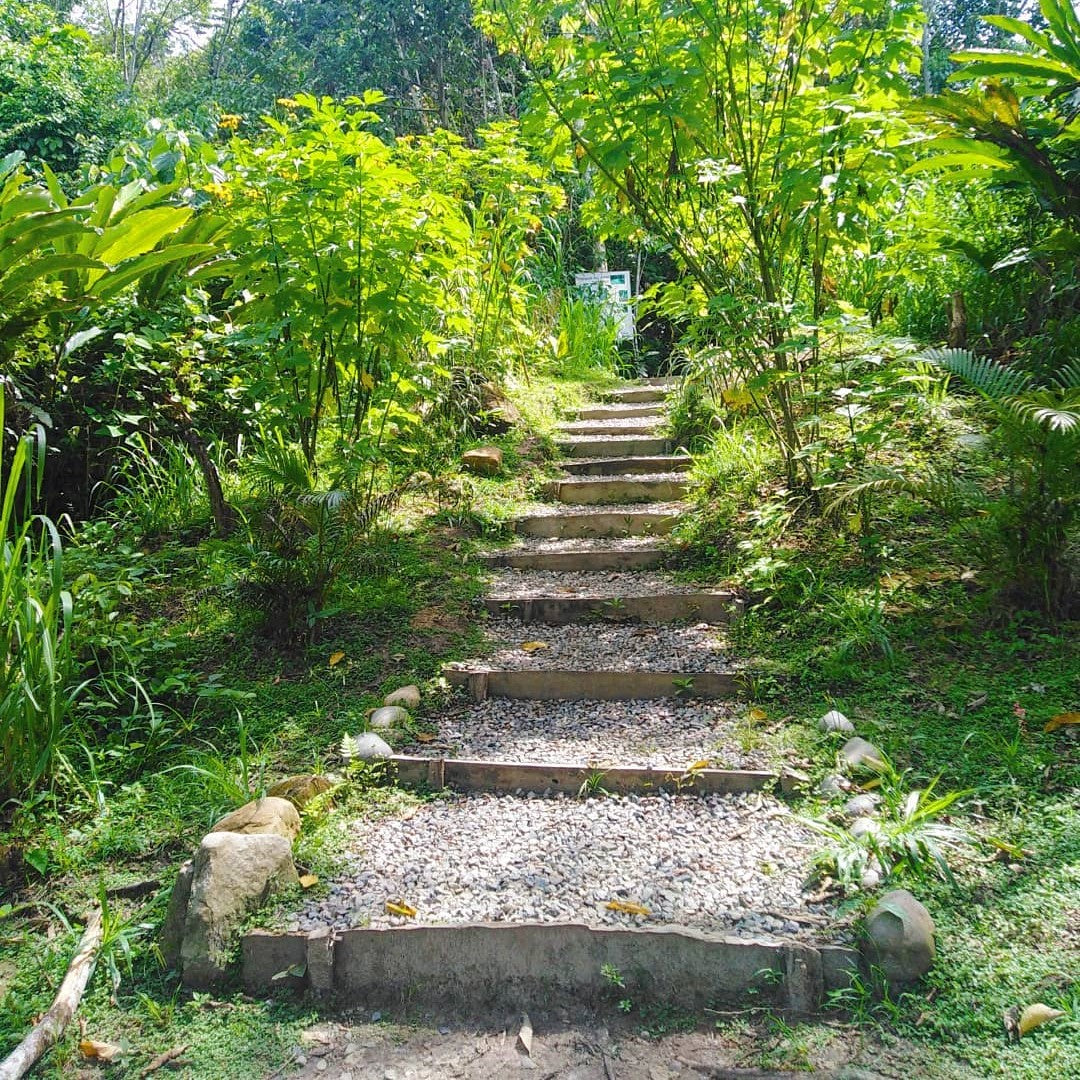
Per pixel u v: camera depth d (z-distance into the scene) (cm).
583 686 324
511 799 270
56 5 1997
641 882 223
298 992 206
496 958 203
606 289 855
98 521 432
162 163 518
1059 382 404
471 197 666
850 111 345
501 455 529
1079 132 365
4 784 259
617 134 375
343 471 364
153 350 421
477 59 1287
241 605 357
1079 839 218
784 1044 182
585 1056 185
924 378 362
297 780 264
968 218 505
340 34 1311
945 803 218
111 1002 203
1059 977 183
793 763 265
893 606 332
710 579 392
